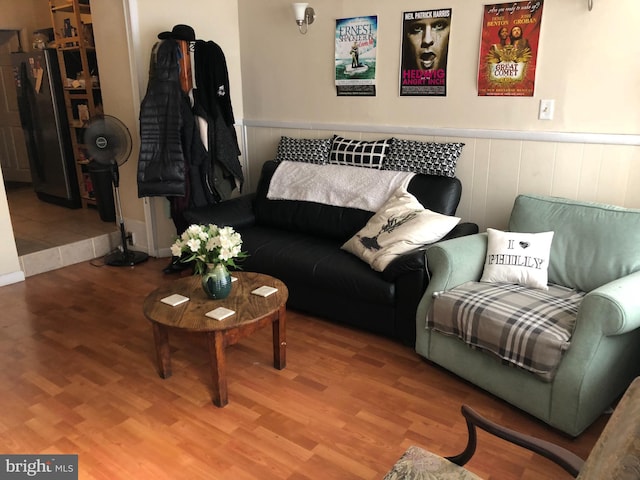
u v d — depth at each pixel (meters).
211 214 3.51
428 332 2.53
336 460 1.96
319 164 3.69
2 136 6.56
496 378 2.24
